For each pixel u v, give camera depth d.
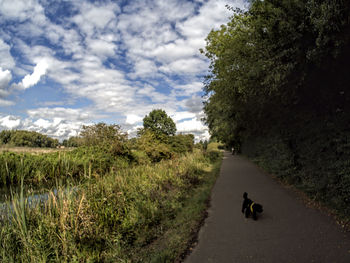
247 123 15.30
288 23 4.03
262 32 5.02
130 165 14.84
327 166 5.16
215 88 10.75
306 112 6.19
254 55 5.50
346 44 3.68
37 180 9.95
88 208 4.43
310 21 3.86
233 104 10.56
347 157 4.44
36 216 4.00
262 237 3.94
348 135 4.35
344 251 3.17
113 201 5.09
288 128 8.05
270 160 12.14
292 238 3.76
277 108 7.45
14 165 10.12
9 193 7.59
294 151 7.84
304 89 5.33
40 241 3.46
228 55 7.13
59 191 4.88
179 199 6.84
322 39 3.61
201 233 4.40
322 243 3.46
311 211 5.06
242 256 3.33
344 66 4.23
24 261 3.24
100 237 3.95
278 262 3.06
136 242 4.17
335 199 4.74
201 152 23.88
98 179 7.11
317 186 5.64
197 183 10.07
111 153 14.84
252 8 5.02
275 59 4.56
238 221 4.92
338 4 3.08
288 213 5.11
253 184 9.26
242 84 6.70
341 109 4.88
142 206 5.39
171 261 3.38
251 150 23.45
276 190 7.73
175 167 11.00
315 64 4.33
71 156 12.98
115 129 16.78
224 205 6.38
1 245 3.37
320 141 5.52
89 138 16.39
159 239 4.30
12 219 3.75
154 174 8.74
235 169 15.27
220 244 3.82
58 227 3.79
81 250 3.57
